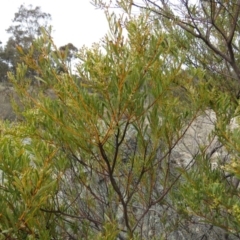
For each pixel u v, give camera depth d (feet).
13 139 6.97
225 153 10.07
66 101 6.22
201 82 7.81
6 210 5.56
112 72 5.93
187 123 7.71
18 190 5.88
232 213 7.11
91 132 6.13
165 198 9.21
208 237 9.64
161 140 7.88
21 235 6.12
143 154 7.26
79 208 8.28
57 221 7.54
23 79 7.04
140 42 6.35
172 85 7.84
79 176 8.04
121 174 8.71
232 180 9.66
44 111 6.31
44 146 6.82
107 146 7.66
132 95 6.04
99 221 8.18
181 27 10.89
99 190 8.71
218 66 11.96
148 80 6.63
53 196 7.13
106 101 6.03
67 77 6.09
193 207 7.72
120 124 6.32
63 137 7.04
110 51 6.02
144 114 6.67
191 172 7.84
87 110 5.99
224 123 7.33
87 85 6.09
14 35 53.01
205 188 7.30
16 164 5.99
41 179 5.53
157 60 6.50
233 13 11.43
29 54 6.50
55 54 6.18
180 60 6.88
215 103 7.79
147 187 8.35
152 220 9.16
